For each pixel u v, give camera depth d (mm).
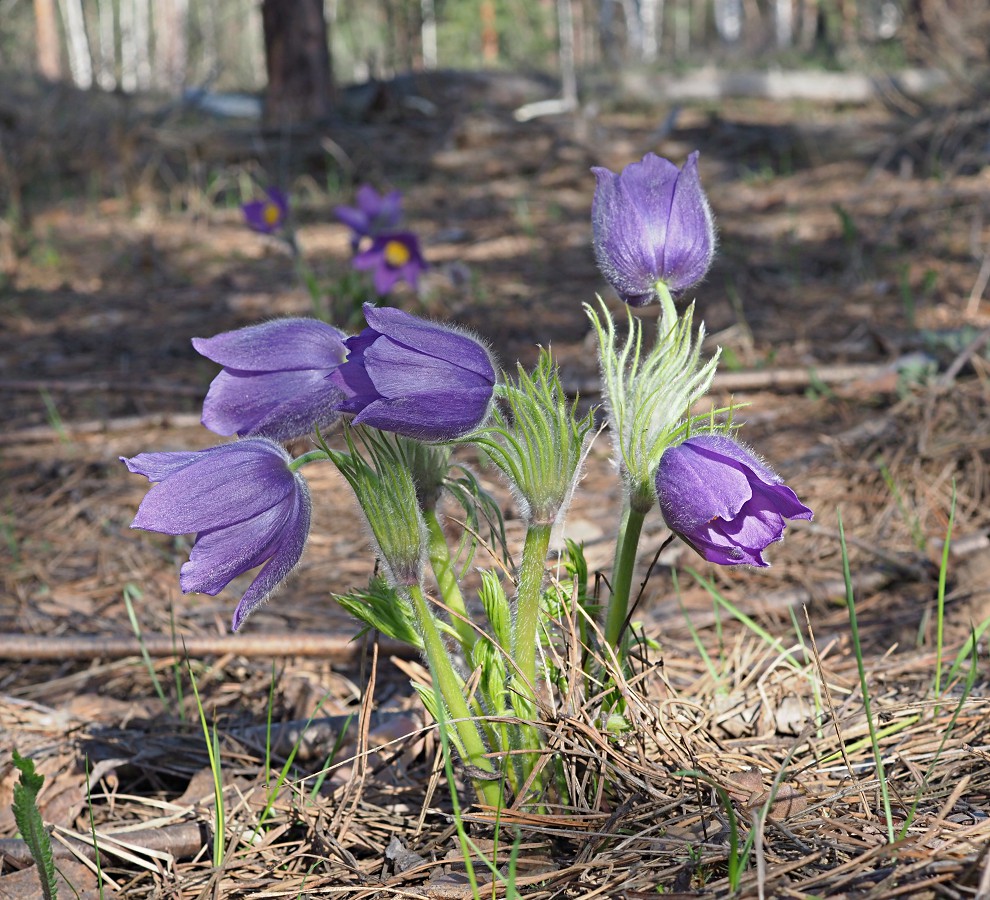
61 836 565
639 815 523
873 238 1705
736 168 2445
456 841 538
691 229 539
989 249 1562
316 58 2943
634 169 543
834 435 942
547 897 504
